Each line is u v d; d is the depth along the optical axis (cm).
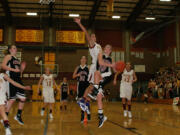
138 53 2388
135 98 2092
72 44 2289
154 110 951
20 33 2236
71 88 2203
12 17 2238
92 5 2122
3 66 397
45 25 2273
